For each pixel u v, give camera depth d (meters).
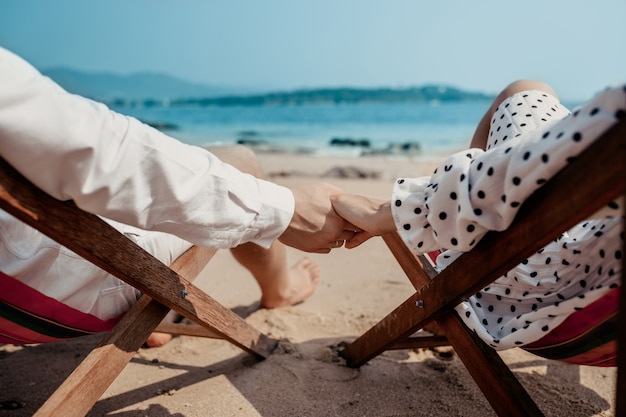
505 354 1.90
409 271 1.53
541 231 0.92
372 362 1.83
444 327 1.37
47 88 0.94
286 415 1.52
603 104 0.82
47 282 1.23
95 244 1.11
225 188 1.18
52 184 0.98
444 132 15.79
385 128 17.98
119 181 1.03
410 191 1.22
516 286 1.29
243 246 2.01
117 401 1.62
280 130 17.84
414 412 1.54
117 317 1.44
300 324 2.16
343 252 3.23
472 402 1.58
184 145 1.16
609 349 1.15
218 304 1.56
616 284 1.01
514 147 0.96
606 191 0.79
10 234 1.16
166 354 1.93
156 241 1.42
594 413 1.53
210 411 1.55
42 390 1.69
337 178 6.15
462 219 1.04
